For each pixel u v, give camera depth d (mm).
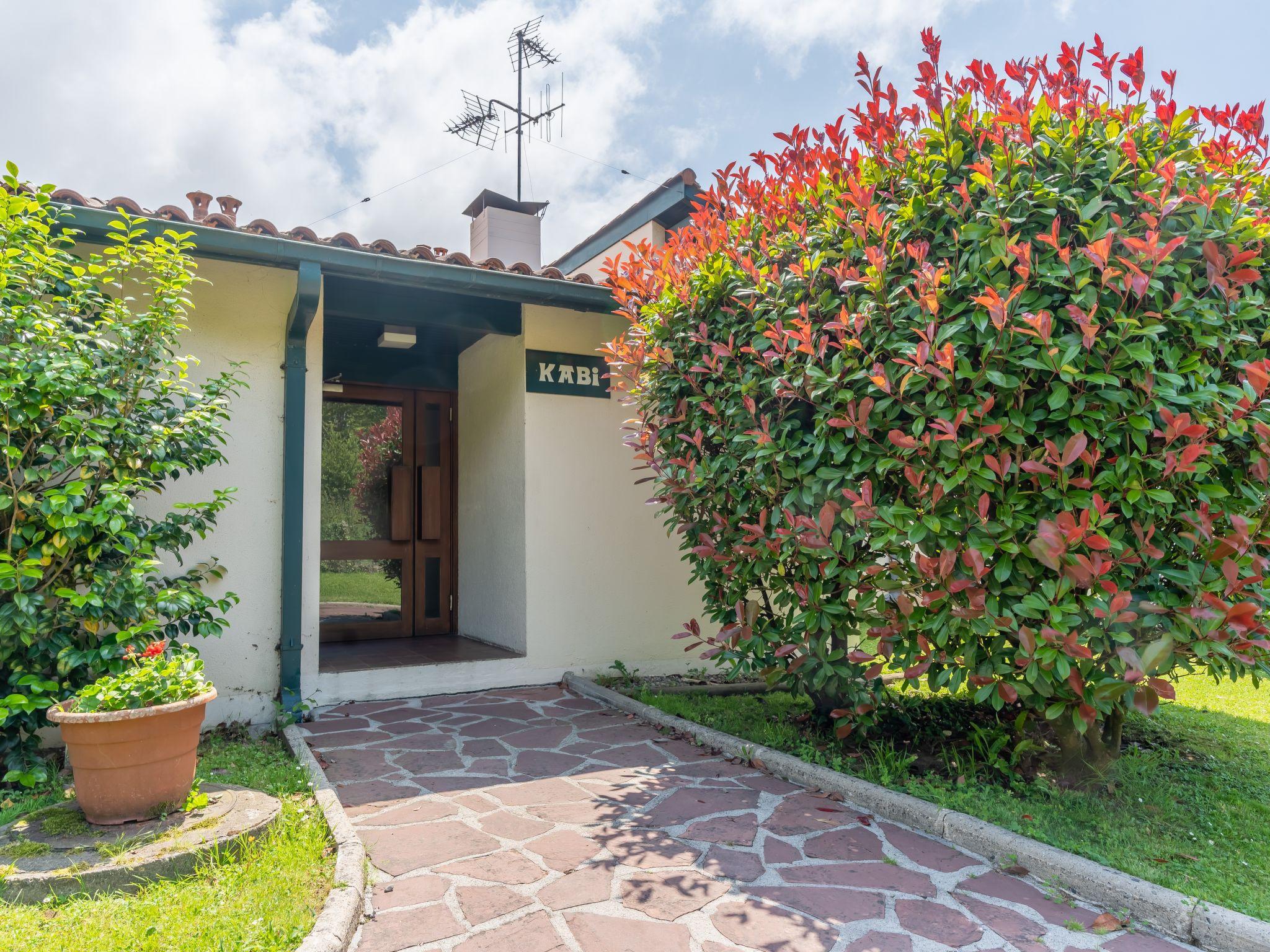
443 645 6680
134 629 3635
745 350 4117
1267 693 5695
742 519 4180
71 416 3625
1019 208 3193
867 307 3410
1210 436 3043
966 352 3273
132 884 2465
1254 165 3357
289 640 4930
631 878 2658
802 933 2268
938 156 3541
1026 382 3080
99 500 3820
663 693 5770
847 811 3357
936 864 2803
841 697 4332
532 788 3641
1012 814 3109
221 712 4828
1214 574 2932
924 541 3311
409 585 7352
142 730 2803
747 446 4055
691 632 4410
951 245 3436
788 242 4020
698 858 2838
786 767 3836
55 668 3725
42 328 3525
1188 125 3279
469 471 7309
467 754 4199
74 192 4242
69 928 2162
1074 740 3686
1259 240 3119
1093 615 2977
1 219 3500
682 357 4664
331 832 2918
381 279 4977
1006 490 3223
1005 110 3260
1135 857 2721
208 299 4910
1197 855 2834
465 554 7387
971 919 2379
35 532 3641
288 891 2414
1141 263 2932
